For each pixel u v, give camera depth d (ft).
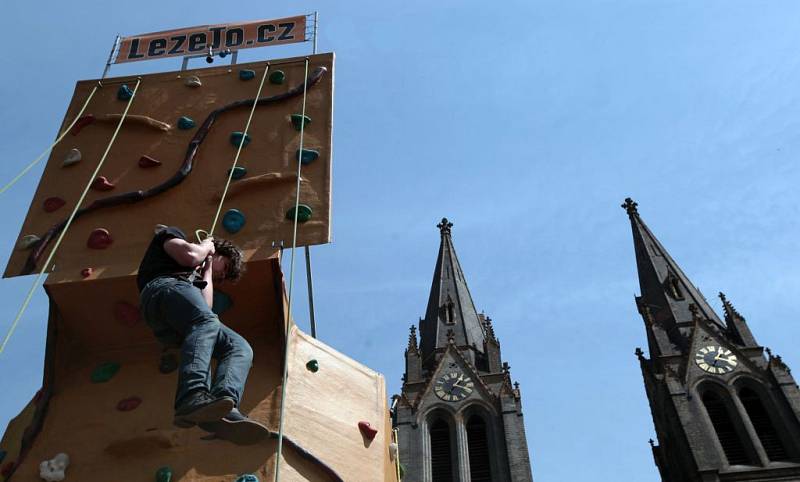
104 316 32.45
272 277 31.73
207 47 48.34
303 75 42.22
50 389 31.48
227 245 23.07
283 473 28.45
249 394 30.81
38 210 35.73
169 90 41.93
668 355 211.82
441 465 194.80
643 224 273.95
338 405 32.83
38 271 33.09
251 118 39.58
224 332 18.94
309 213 34.17
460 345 232.32
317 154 37.11
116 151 38.40
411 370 219.41
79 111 41.14
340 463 30.48
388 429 36.09
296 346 33.58
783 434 188.34
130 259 33.24
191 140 38.47
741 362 205.57
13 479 29.07
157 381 31.76
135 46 48.08
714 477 176.86
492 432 197.16
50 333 31.96
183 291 19.10
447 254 283.18
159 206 35.32
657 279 245.24
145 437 29.19
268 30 48.85
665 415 202.59
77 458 29.37
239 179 36.17
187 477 28.22
